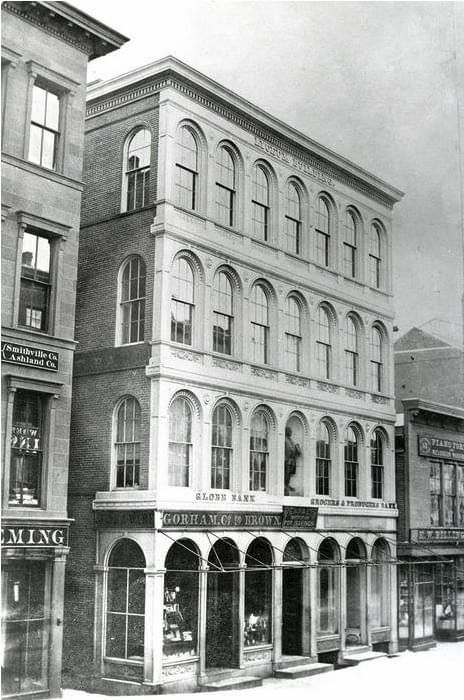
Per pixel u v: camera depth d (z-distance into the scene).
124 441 23.02
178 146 24.17
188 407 23.47
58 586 19.23
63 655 22.22
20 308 19.56
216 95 25.25
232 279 25.47
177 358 22.88
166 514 21.73
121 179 24.56
